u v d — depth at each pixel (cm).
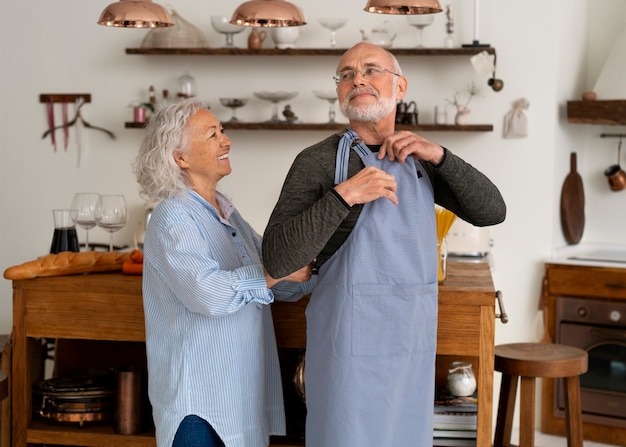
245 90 543
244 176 547
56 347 367
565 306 491
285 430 295
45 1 557
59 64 559
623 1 543
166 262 257
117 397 330
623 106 496
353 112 252
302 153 257
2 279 572
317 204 237
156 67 550
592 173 558
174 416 267
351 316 252
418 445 264
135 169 275
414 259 255
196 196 271
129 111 554
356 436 253
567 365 344
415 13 360
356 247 251
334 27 507
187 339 267
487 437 304
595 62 555
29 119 564
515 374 346
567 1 516
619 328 477
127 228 555
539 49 504
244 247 281
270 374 293
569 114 510
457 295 301
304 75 537
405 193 254
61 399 336
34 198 568
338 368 253
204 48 521
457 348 303
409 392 262
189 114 271
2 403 334
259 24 371
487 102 514
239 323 270
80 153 561
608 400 481
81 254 338
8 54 564
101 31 553
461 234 484
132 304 323
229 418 268
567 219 529
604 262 487
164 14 370
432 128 503
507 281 516
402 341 255
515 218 514
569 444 353
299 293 296
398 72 258
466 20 512
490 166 517
